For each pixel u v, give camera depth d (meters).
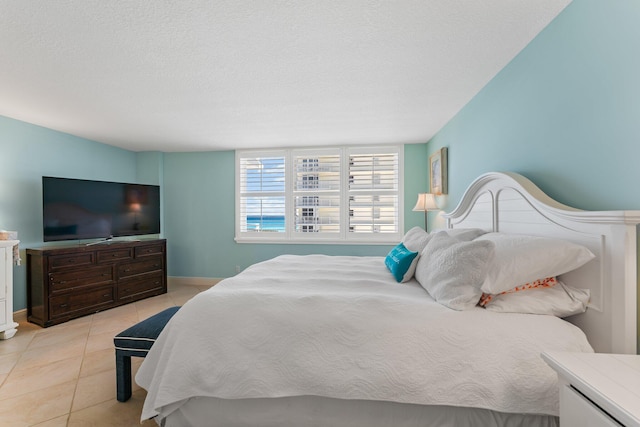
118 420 1.60
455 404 1.15
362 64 2.01
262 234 4.67
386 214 4.39
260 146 4.50
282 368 1.27
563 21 1.48
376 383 1.20
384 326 1.27
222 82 2.27
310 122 3.29
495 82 2.19
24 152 3.25
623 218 1.05
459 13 1.50
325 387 1.23
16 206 3.17
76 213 3.48
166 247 4.37
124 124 3.33
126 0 1.38
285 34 1.67
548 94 1.60
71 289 3.17
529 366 1.13
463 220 2.65
